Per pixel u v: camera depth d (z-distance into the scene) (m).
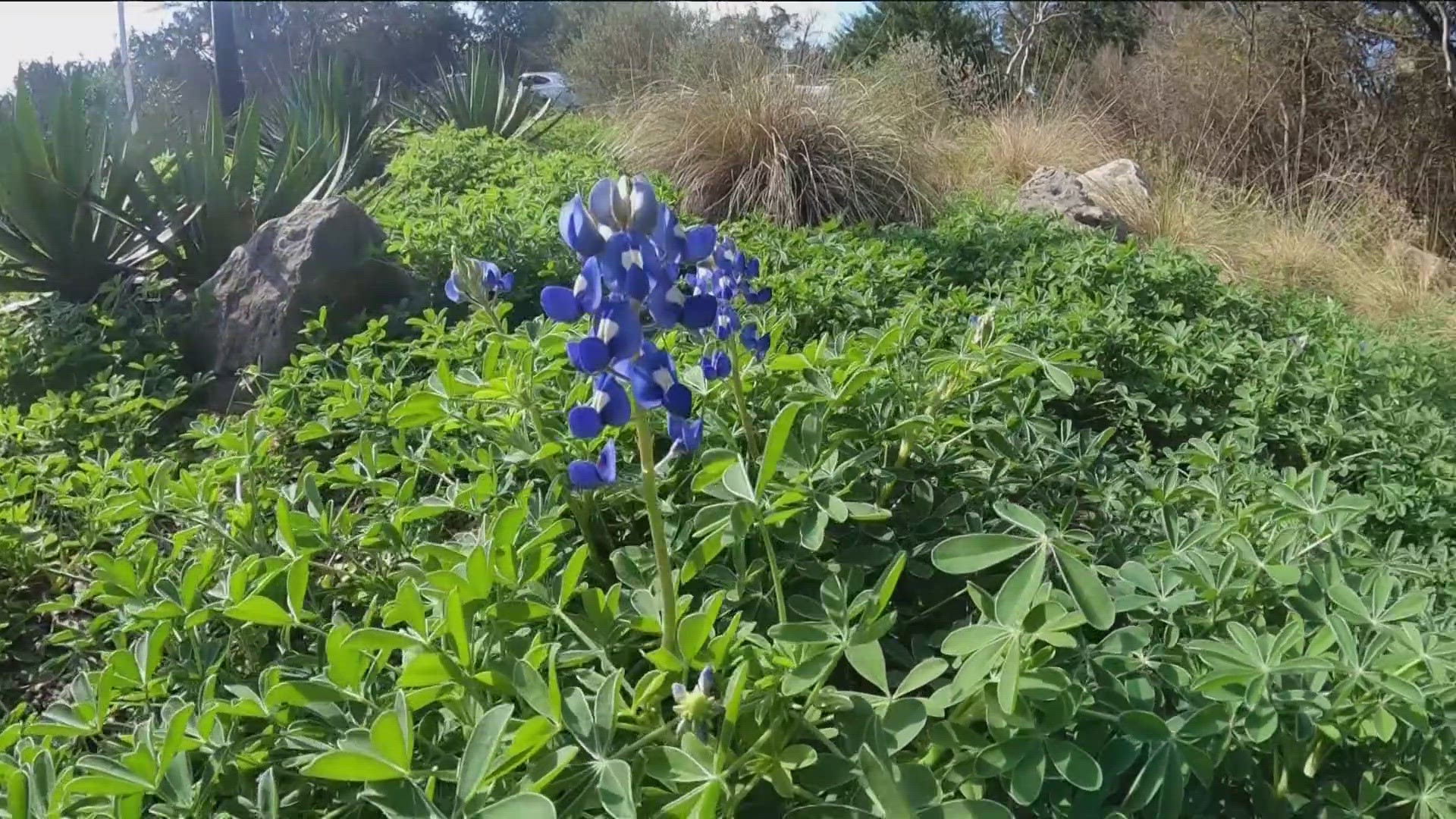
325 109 7.65
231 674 2.21
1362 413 4.14
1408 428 4.00
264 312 4.42
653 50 12.93
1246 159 10.68
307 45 19.41
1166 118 11.34
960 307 4.50
